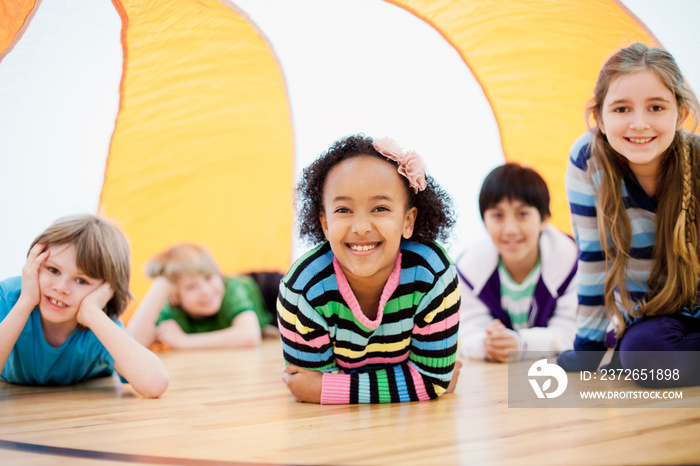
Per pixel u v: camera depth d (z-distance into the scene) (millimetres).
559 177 3332
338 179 1798
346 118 4363
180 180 3896
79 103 2943
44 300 2170
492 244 3184
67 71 2809
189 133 3664
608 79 2156
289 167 4359
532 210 3008
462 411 1804
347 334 1914
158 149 3572
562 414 1729
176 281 3768
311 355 1941
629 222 2268
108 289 2277
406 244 1968
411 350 1988
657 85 2072
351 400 1948
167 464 1336
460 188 4320
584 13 2645
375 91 4402
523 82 3205
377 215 1778
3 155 2750
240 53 3443
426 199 1946
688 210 2168
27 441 1569
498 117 3582
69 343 2318
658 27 2432
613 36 2572
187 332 3898
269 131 4109
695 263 2172
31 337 2275
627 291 2334
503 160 3672
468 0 3057
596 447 1378
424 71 3824
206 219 4258
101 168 3242
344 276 1861
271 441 1505
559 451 1357
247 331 3814
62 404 2078
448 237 2033
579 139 2381
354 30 3434
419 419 1706
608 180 2258
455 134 4160
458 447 1408
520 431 1544
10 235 2867
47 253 2178
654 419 1629
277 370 2832
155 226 3949
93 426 1730
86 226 2238
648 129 2086
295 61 3863
